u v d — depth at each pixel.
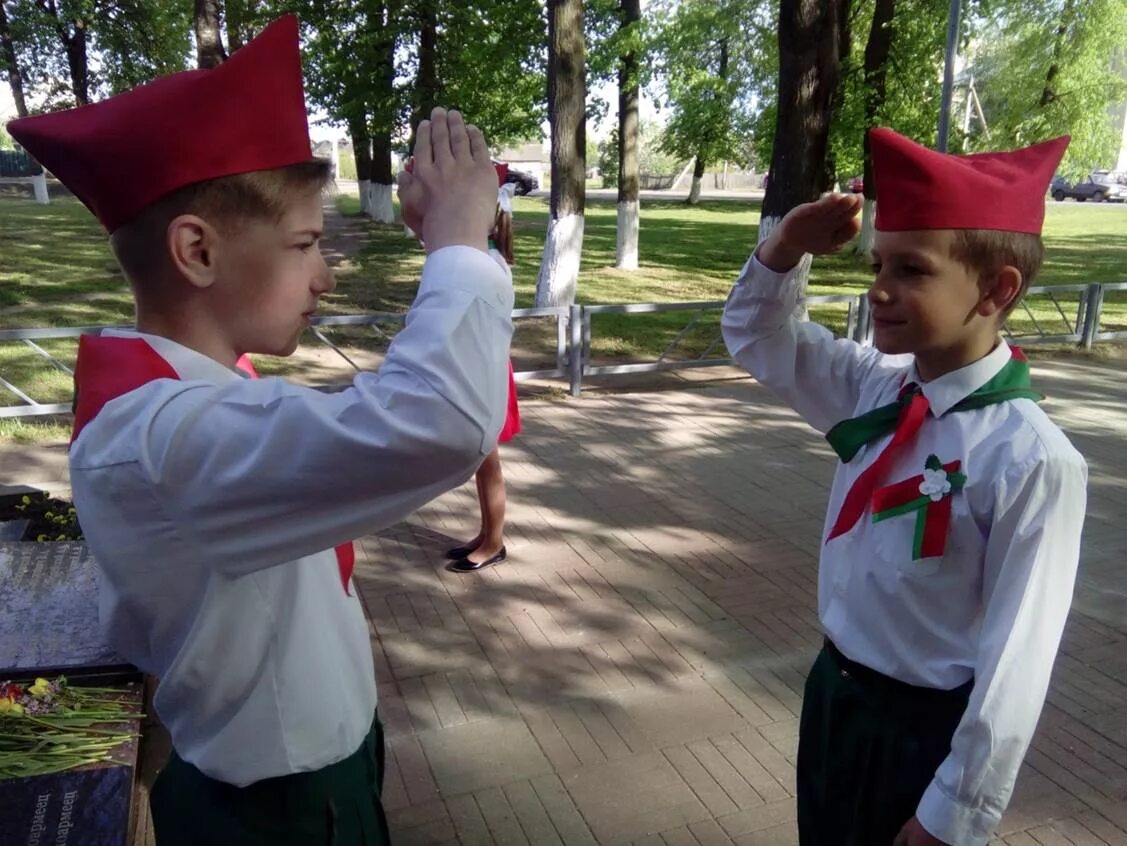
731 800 2.72
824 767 1.71
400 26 16.53
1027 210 1.44
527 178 39.66
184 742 1.21
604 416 6.91
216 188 1.03
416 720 3.10
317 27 17.47
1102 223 26.52
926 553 1.47
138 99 1.01
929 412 1.53
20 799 1.89
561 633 3.68
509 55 15.00
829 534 1.70
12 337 6.03
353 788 1.30
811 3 8.43
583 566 4.30
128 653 1.18
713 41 17.12
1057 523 1.37
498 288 1.00
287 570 1.17
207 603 1.08
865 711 1.61
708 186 56.91
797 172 8.80
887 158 1.43
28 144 1.05
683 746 2.97
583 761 2.89
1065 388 7.93
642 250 18.92
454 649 3.55
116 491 0.99
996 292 1.45
